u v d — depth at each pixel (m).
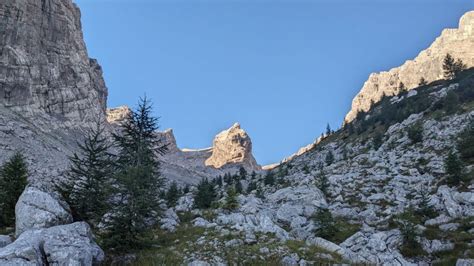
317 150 135.38
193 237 28.06
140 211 25.20
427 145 74.69
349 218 46.03
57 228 20.58
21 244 17.98
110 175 28.58
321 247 28.11
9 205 31.55
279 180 88.62
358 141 120.44
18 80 168.25
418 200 46.25
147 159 32.22
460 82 121.75
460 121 79.81
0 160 97.62
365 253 30.02
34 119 164.50
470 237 32.47
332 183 63.31
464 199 41.81
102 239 25.14
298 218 44.56
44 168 97.75
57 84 197.88
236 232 28.89
